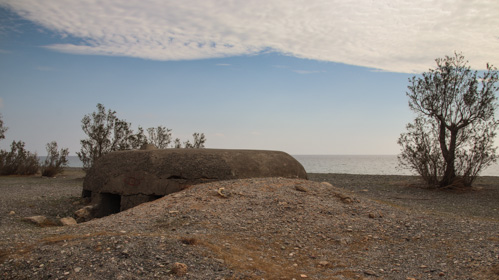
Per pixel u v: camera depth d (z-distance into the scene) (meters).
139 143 19.14
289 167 9.59
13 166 20.50
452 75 12.75
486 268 3.82
